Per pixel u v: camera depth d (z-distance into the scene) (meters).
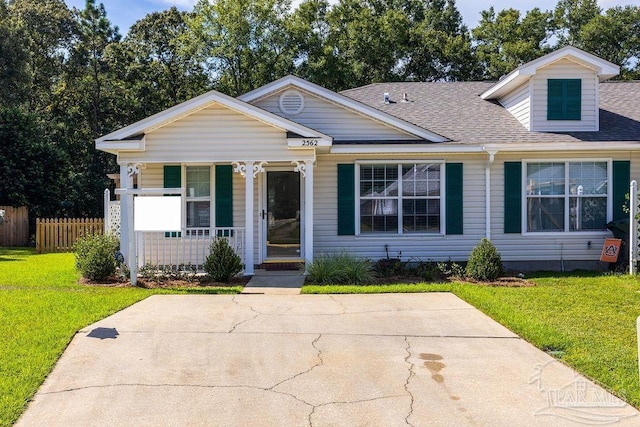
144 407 4.61
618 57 33.88
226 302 8.86
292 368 5.58
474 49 36.72
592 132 13.13
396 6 37.97
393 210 13.03
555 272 12.36
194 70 33.53
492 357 5.93
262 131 11.31
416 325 7.31
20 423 4.28
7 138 23.72
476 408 4.59
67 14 32.38
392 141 12.88
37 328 6.78
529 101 13.29
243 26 31.45
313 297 9.30
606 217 12.88
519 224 12.84
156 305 8.55
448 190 12.88
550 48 35.06
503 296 9.03
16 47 26.52
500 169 12.90
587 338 6.46
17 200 23.61
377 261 12.84
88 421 4.34
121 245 11.20
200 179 12.98
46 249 18.73
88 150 31.86
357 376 5.35
